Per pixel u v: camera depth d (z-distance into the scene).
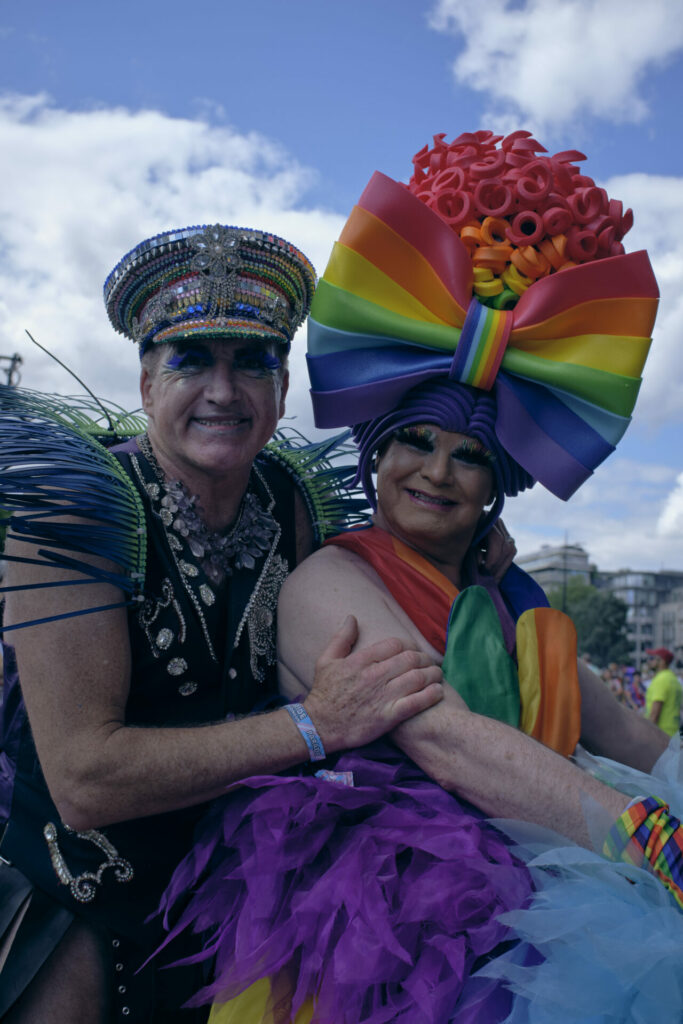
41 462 1.37
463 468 1.46
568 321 1.44
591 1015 1.06
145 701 1.41
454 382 1.44
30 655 1.28
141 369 1.51
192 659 1.41
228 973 1.19
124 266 1.45
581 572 61.75
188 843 1.42
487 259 1.43
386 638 1.37
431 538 1.49
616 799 1.25
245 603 1.48
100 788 1.22
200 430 1.41
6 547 1.39
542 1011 1.08
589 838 1.21
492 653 1.43
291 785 1.27
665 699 6.45
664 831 1.20
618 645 53.50
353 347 1.49
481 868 1.18
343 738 1.29
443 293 1.44
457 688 1.38
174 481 1.46
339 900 1.16
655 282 1.45
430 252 1.45
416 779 1.33
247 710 1.47
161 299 1.41
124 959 1.35
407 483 1.48
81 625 1.28
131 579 1.34
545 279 1.41
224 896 1.31
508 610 1.63
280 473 1.73
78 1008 1.33
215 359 1.40
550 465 1.45
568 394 1.44
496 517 1.58
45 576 1.31
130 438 1.68
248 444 1.44
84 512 1.34
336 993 1.15
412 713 1.28
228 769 1.25
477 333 1.40
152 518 1.42
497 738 1.25
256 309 1.42
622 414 1.44
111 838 1.36
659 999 1.07
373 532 1.56
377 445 1.53
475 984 1.15
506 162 1.47
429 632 1.45
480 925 1.18
